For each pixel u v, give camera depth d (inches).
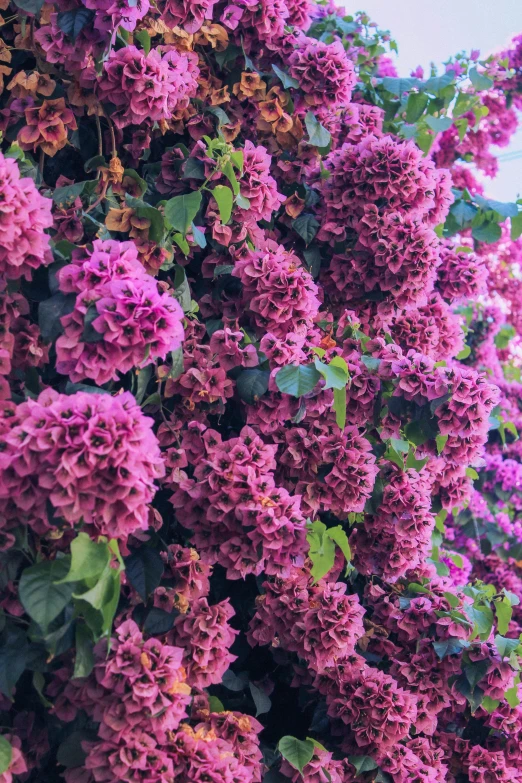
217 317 107.4
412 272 110.1
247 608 102.4
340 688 98.0
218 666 87.2
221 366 96.8
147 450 67.5
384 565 110.2
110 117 96.6
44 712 87.4
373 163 111.2
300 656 96.1
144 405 92.9
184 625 85.7
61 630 70.3
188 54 107.0
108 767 74.8
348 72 114.6
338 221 115.7
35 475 68.2
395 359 100.7
